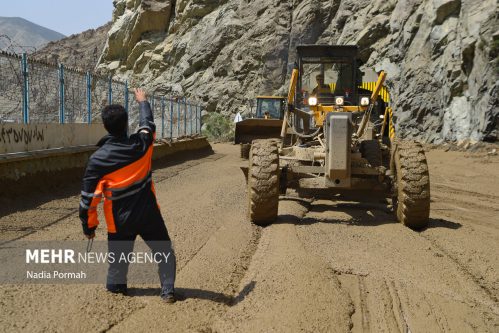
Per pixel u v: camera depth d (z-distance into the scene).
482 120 23.30
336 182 8.16
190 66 54.09
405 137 29.02
